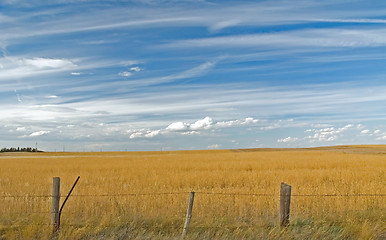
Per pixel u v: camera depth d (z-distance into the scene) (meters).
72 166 36.28
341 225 9.00
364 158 45.53
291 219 9.39
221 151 118.56
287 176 21.30
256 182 18.70
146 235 8.37
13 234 8.12
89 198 12.00
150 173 25.98
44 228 8.44
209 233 8.38
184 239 8.02
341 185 15.88
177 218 9.52
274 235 8.11
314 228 8.62
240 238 8.17
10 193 14.81
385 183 17.30
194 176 21.00
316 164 33.69
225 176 21.70
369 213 10.15
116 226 8.97
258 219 9.70
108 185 17.14
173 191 15.35
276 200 11.34
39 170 31.17
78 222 9.41
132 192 14.43
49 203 11.18
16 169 32.09
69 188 16.00
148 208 10.68
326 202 11.27
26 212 10.22
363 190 13.84
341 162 36.09
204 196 12.18
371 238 8.06
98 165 37.50
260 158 49.22
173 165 34.66
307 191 13.42
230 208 10.59
